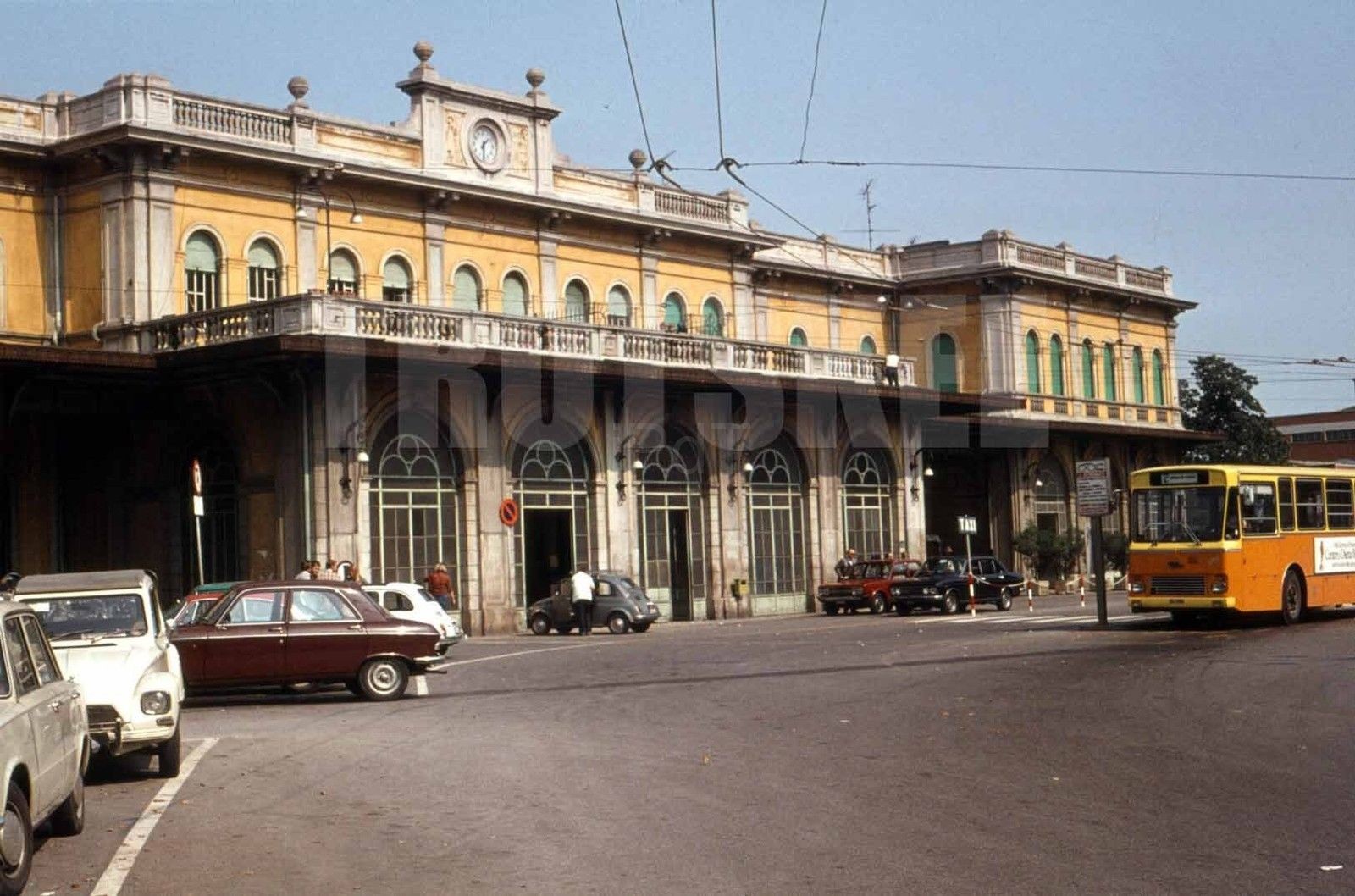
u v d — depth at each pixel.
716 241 52.19
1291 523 32.88
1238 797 12.30
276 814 12.48
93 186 37.78
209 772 14.98
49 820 11.51
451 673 27.19
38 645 11.08
